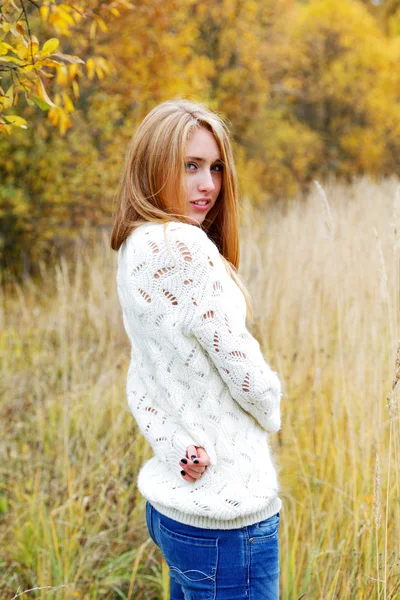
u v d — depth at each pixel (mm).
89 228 7125
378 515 1735
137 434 3182
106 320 4633
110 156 6734
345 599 2197
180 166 1666
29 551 2752
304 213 7059
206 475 1573
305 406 3252
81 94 6383
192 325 1522
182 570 1631
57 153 6562
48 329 4609
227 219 1841
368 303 3428
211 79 9711
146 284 1574
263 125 11695
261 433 1656
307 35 12992
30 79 1993
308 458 2910
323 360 3346
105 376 3617
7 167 6500
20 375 4199
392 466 2678
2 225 7051
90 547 2768
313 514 2482
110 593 2648
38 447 3529
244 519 1563
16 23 1960
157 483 1659
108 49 5617
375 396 2623
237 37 9680
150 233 1611
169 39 6383
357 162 13461
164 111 1711
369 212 5852
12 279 6887
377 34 13992
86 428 3514
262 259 5211
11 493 3238
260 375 1548
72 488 2936
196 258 1536
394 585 2135
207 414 1569
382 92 13391
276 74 11852
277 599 1649
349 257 3711
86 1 3020
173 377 1579
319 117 13555
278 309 4297
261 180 11883
